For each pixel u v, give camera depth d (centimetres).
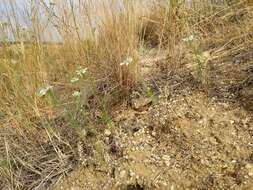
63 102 273
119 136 239
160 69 296
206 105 248
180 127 235
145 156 225
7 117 268
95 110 262
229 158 213
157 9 352
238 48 293
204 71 270
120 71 267
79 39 298
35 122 264
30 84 280
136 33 307
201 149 221
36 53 295
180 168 215
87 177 225
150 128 241
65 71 298
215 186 202
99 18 291
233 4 346
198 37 313
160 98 262
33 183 230
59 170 233
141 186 213
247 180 199
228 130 228
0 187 233
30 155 245
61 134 252
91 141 241
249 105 240
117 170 222
